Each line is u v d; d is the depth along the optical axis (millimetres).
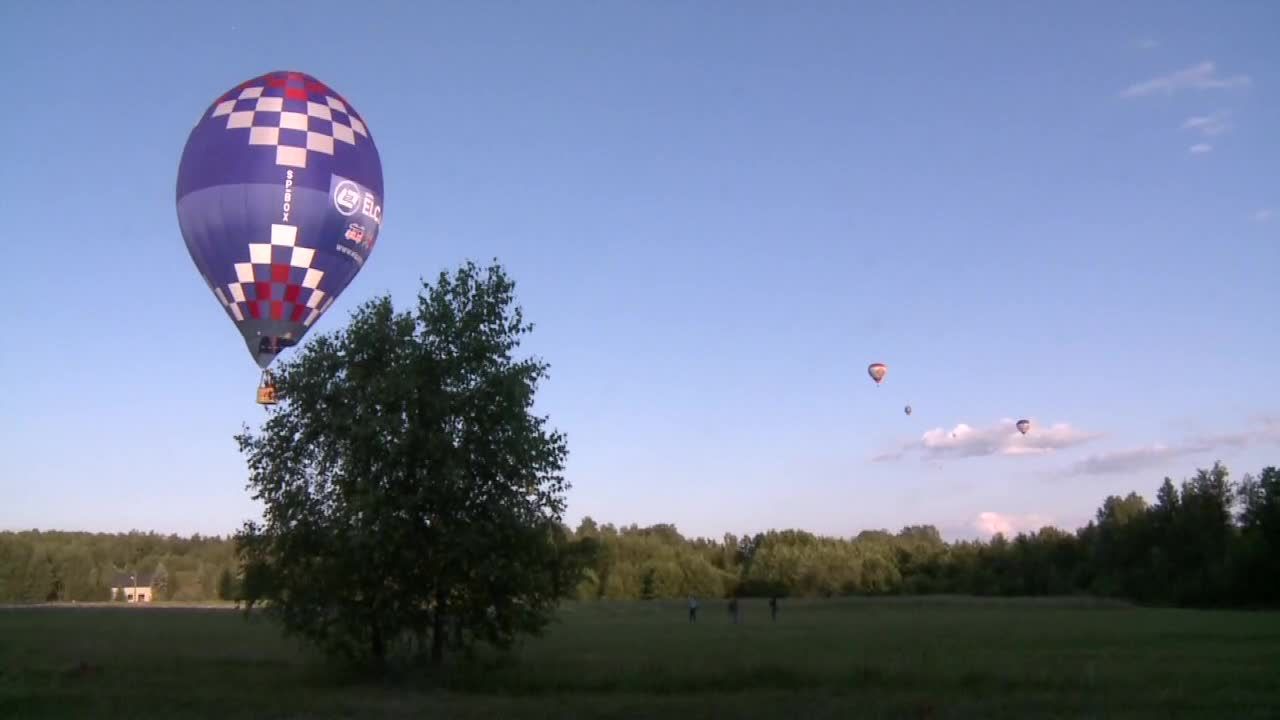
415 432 26422
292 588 26594
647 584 135625
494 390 27281
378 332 27547
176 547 198375
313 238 30828
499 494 27219
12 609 103750
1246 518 105688
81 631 57281
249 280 30656
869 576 135750
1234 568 97188
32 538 173625
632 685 24281
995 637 45469
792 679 25047
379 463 26672
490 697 22859
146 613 91188
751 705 21156
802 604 107562
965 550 140000
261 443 27500
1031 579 129250
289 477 27156
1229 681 24875
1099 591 117125
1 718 19953
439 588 26406
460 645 27172
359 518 25828
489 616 26875
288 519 26766
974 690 23328
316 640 26453
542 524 27250
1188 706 20969
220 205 30484
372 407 27000
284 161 30547
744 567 146000
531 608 27000
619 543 143500
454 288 28141
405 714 20219
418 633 26984
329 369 27516
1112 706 20922
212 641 47250
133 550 184375
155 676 28047
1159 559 110188
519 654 34812
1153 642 41125
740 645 41875
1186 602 98812
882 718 19750
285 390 27609
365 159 32281
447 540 25953
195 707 21359
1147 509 121625
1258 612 81812
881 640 44094
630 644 42844
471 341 27547
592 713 20203
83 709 21141
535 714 20125
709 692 23453
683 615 82312
